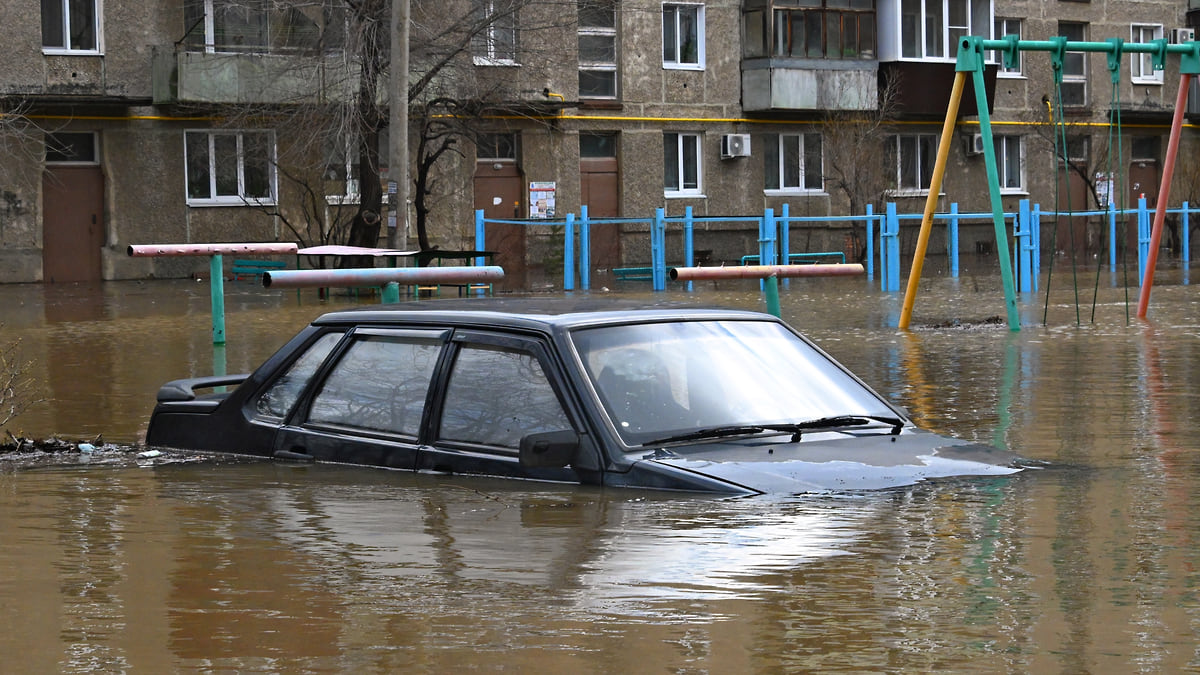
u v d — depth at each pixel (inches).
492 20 1550.2
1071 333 693.3
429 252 930.1
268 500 235.0
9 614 160.1
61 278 1642.5
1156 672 132.0
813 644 141.9
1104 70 2311.8
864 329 743.7
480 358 265.6
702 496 223.3
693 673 133.5
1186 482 239.8
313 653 142.3
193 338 727.7
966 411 389.7
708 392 257.3
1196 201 2364.7
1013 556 179.8
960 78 741.3
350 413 282.0
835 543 188.4
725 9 2033.7
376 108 1481.3
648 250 2000.5
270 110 1617.9
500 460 250.8
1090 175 2305.6
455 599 162.7
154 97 1633.9
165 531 208.1
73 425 392.2
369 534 202.1
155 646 145.7
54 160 1642.5
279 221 1734.7
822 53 2062.0
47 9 1598.2
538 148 1915.6
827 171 2089.1
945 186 2199.8
